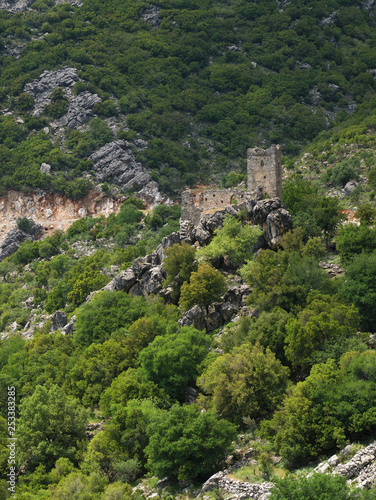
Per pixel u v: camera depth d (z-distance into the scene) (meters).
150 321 114.44
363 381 80.19
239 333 102.75
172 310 118.38
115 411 96.25
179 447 80.62
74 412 99.62
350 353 86.06
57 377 116.75
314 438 79.69
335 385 81.88
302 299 107.44
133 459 87.38
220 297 117.62
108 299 128.25
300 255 121.06
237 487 75.38
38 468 92.44
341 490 65.31
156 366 99.56
